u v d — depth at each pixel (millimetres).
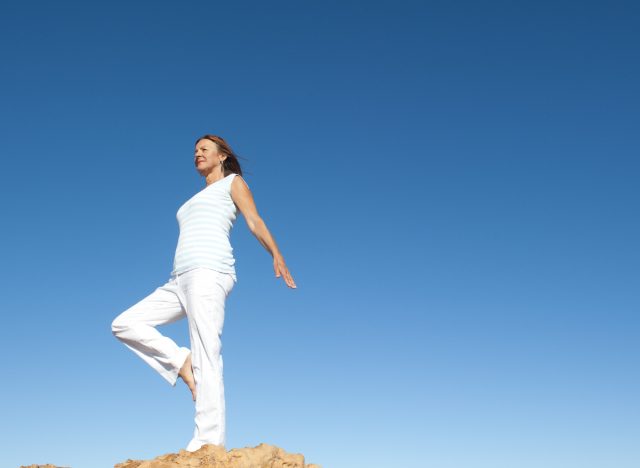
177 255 6445
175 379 6535
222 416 6137
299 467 5949
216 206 6484
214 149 6910
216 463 5398
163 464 5312
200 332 6195
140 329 6488
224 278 6352
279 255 6332
